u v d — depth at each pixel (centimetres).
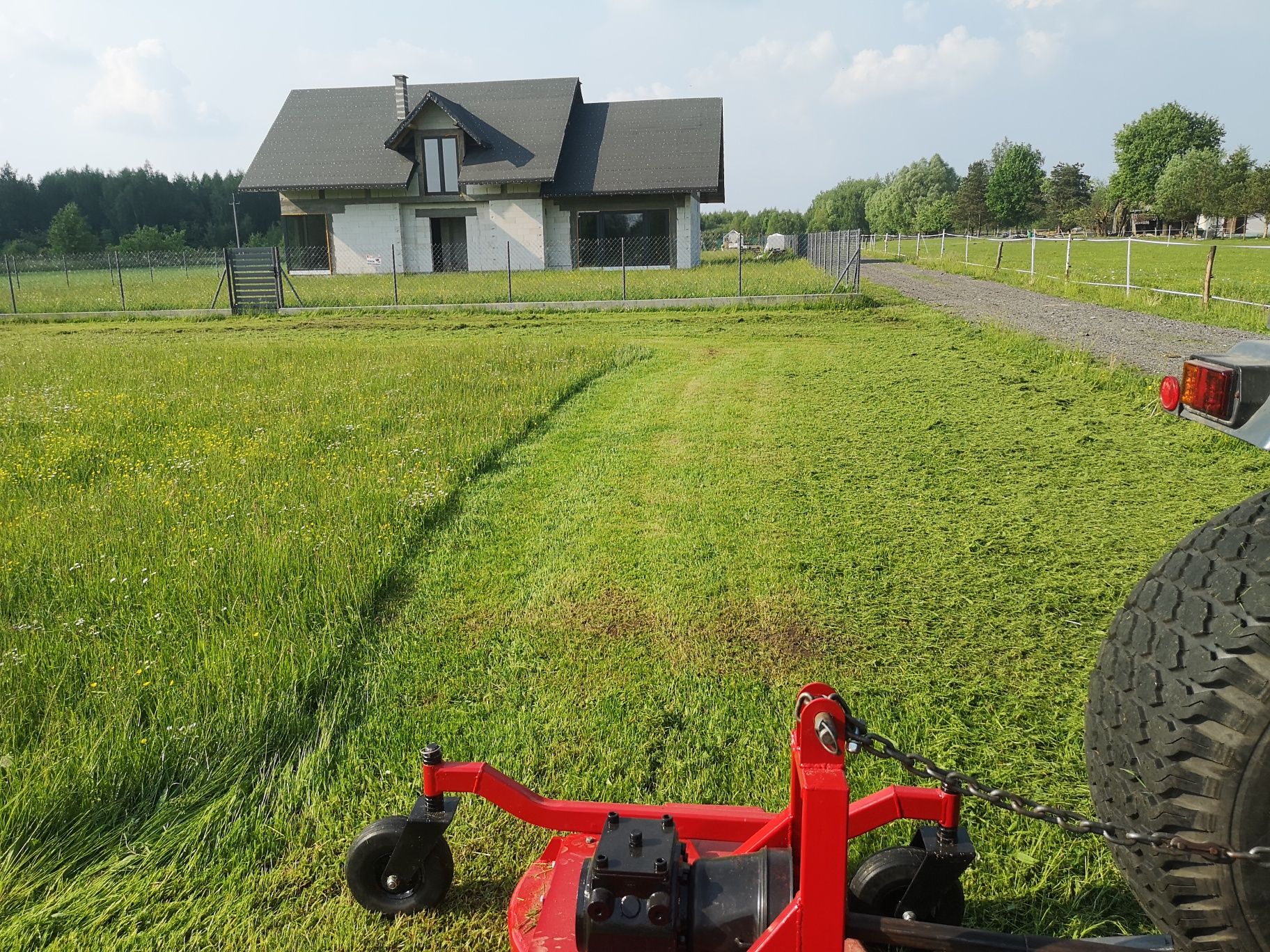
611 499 627
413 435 796
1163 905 192
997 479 650
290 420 859
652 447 762
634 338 1496
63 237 7019
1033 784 308
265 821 294
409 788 309
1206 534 199
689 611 446
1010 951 198
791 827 227
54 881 267
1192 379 216
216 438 777
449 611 453
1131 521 558
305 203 3381
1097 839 281
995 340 1277
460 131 3334
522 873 271
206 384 1093
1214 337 1282
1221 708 175
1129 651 200
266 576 469
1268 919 176
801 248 4288
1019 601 452
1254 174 6081
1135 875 199
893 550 520
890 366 1130
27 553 508
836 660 397
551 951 212
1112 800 200
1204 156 6606
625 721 350
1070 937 242
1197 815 179
